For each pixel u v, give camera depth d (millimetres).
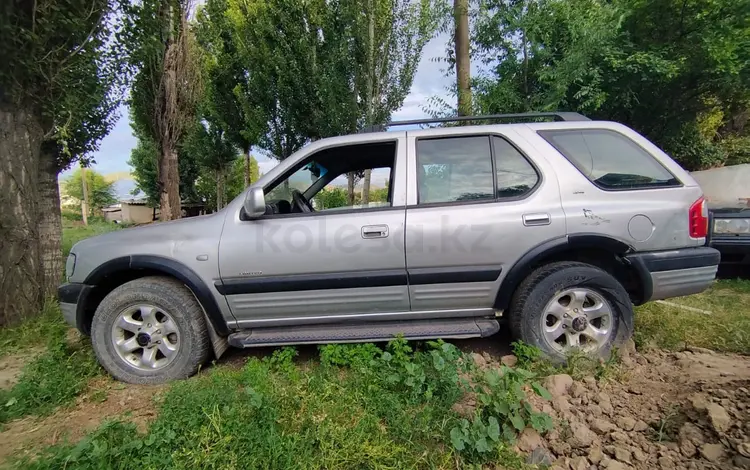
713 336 3652
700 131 10359
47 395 3006
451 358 2781
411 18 8102
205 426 2357
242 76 15984
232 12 14461
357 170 3990
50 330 4457
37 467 2166
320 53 10070
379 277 3262
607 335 3279
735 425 2236
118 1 6117
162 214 11094
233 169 27750
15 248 4820
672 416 2465
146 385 3295
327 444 2246
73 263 3498
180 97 11031
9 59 4621
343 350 3188
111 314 3318
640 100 7320
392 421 2451
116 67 6516
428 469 2160
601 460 2197
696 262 3289
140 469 2139
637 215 3248
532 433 2412
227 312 3352
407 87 8539
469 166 3418
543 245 3227
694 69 6844
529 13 6246
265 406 2461
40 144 5234
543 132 3484
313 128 10875
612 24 6188
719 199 6266
